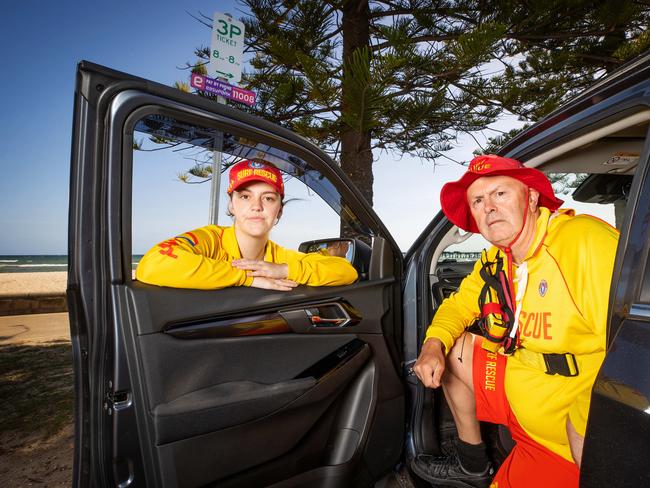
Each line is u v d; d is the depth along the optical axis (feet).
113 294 3.49
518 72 21.61
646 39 18.57
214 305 3.96
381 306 5.35
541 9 16.46
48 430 9.04
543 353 4.32
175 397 3.71
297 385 4.38
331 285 4.91
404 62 13.91
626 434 2.55
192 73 9.35
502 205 4.43
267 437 4.27
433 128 19.51
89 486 3.63
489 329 4.74
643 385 2.50
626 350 2.72
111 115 3.43
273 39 15.89
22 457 7.89
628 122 3.81
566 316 4.03
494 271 4.82
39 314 27.71
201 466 3.85
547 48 20.07
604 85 3.88
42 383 12.21
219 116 3.97
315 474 4.79
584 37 20.15
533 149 4.83
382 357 5.37
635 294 2.87
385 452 5.40
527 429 4.61
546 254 4.18
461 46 14.48
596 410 2.80
